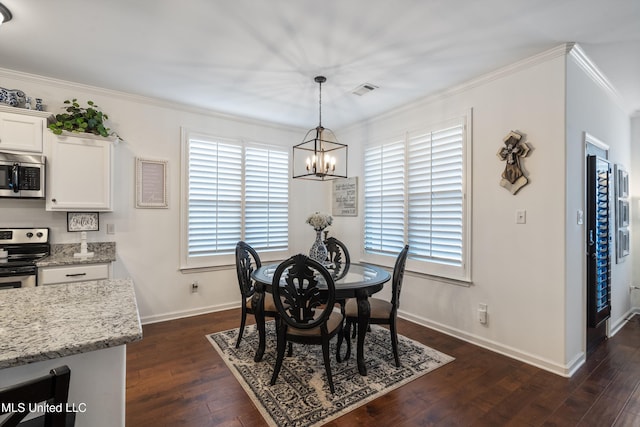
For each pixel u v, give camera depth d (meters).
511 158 2.71
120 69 2.82
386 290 3.99
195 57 2.60
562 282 2.44
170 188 3.68
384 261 4.01
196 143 3.85
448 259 3.25
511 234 2.75
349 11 2.01
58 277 2.70
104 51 2.51
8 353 0.92
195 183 3.85
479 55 2.56
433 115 3.43
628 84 3.09
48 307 1.35
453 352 2.82
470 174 3.06
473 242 3.04
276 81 3.06
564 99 2.42
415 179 3.61
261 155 4.36
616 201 3.45
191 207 3.82
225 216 4.06
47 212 3.02
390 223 3.94
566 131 2.43
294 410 1.99
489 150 2.91
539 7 1.96
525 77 2.65
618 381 2.36
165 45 2.42
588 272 2.86
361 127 4.38
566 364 2.44
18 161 2.67
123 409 1.13
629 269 3.95
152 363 2.60
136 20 2.10
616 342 3.12
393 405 2.06
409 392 2.20
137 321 1.21
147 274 3.54
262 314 2.59
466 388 2.26
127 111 3.42
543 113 2.54
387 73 2.88
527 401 2.11
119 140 3.36
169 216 3.67
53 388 0.75
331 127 4.66
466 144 3.09
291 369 2.50
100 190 3.06
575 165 2.56
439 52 2.52
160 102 3.58
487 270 2.93
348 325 2.69
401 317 3.76
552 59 2.48
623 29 2.19
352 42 2.37
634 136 3.98
